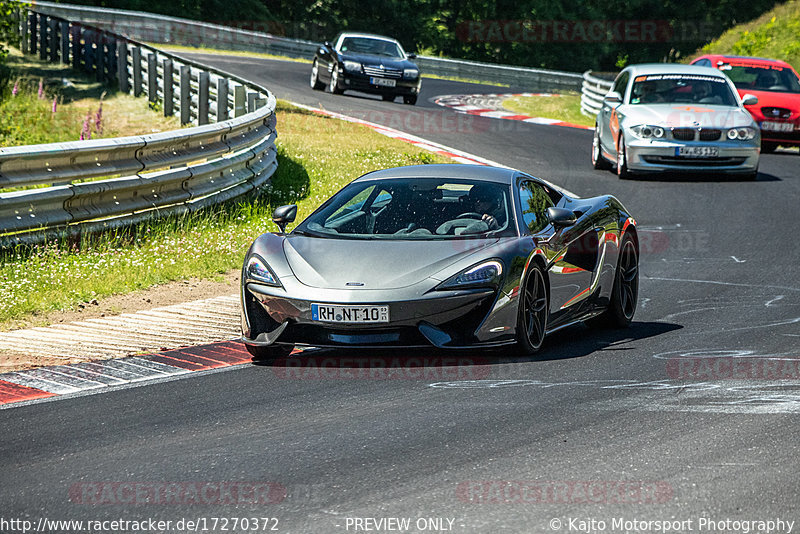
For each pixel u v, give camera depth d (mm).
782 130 43125
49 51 61750
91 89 52094
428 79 82688
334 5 129375
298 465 9477
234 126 27250
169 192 24266
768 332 16000
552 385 12562
